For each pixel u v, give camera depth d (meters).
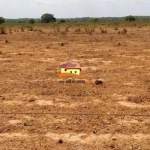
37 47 18.42
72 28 41.97
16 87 8.88
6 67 11.92
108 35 27.97
